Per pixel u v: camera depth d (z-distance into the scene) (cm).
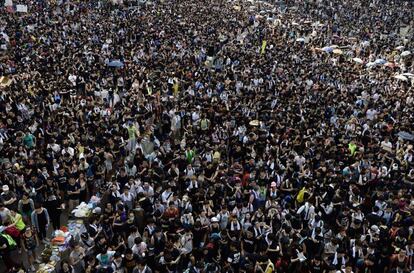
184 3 6625
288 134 2214
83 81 3005
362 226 1595
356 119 2648
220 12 6300
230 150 2164
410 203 1745
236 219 1553
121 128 2188
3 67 3080
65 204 1816
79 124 2238
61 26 4509
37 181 1677
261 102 2695
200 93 2917
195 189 1748
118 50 3788
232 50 4262
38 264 1548
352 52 4828
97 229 1466
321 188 1755
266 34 5238
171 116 2456
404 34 6269
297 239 1462
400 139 2394
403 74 3959
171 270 1370
